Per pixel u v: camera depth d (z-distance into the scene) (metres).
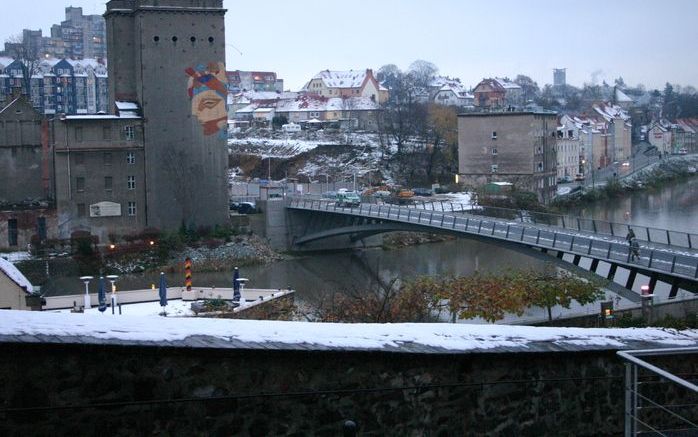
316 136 186.12
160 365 12.88
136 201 105.12
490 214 87.88
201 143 107.56
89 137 102.44
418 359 14.45
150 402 12.76
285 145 175.12
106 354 12.54
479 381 15.16
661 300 44.47
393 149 171.75
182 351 12.80
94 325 12.70
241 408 13.40
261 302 57.41
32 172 103.69
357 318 44.41
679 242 70.69
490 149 142.62
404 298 47.62
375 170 162.12
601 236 63.34
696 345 16.59
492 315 48.94
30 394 12.19
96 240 100.38
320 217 111.50
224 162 108.88
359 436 14.23
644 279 68.12
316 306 57.47
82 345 12.18
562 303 49.88
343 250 111.94
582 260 74.25
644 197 152.12
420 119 180.50
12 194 103.00
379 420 14.37
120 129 103.81
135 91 108.81
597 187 152.50
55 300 61.31
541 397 15.66
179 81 106.06
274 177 166.12
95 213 103.00
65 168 101.44
